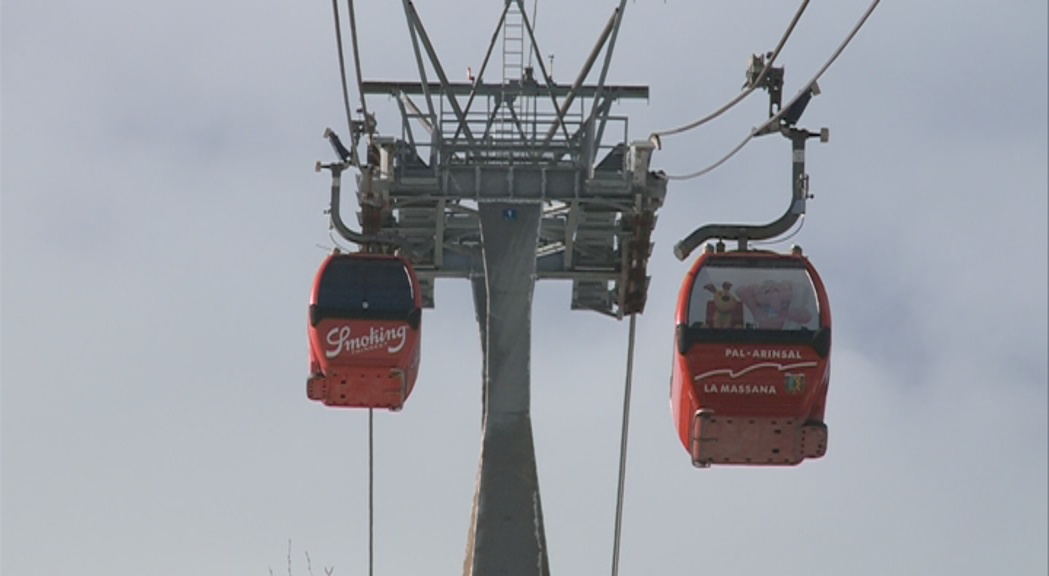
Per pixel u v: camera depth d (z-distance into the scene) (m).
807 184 95.44
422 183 101.44
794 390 92.81
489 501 99.88
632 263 106.56
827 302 93.19
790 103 90.44
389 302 99.62
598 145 101.94
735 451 93.00
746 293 93.19
